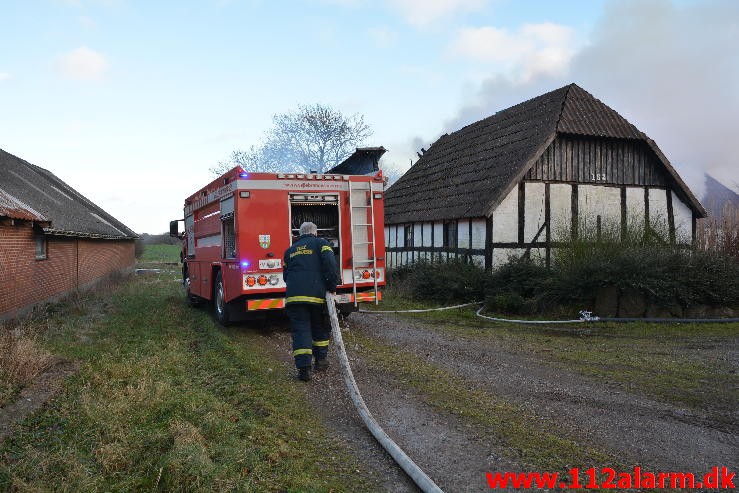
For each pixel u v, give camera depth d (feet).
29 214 36.88
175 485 11.78
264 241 29.76
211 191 35.73
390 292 52.03
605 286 36.73
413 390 19.97
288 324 34.76
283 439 14.93
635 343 29.53
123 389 18.48
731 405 18.34
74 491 11.52
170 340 28.48
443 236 55.72
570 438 15.31
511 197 48.88
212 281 36.45
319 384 20.75
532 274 42.50
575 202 51.06
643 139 52.49
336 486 12.26
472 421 16.61
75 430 14.96
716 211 52.75
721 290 36.35
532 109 58.70
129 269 92.22
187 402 16.93
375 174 31.94
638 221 47.14
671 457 14.08
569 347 28.37
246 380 20.70
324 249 21.91
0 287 33.55
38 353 21.98
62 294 49.42
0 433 14.58
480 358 25.54
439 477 12.83
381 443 14.62
